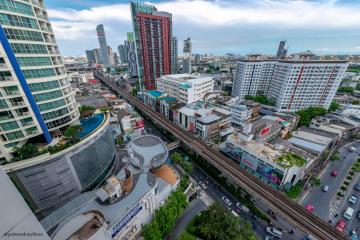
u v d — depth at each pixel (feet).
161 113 422.00
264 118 325.83
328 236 140.56
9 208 41.09
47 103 159.74
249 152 221.05
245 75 489.26
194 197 200.75
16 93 134.51
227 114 335.47
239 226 144.46
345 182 218.59
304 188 207.62
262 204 192.44
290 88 389.60
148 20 482.28
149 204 142.82
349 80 627.05
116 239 117.39
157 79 510.17
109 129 221.87
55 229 108.68
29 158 138.62
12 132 140.05
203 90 449.89
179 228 166.30
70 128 163.73
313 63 357.41
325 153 246.27
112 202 125.18
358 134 309.83
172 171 198.70
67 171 159.94
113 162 229.25
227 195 205.46
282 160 195.93
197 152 256.52
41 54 149.18
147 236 132.05
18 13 130.00
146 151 214.69
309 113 361.71
